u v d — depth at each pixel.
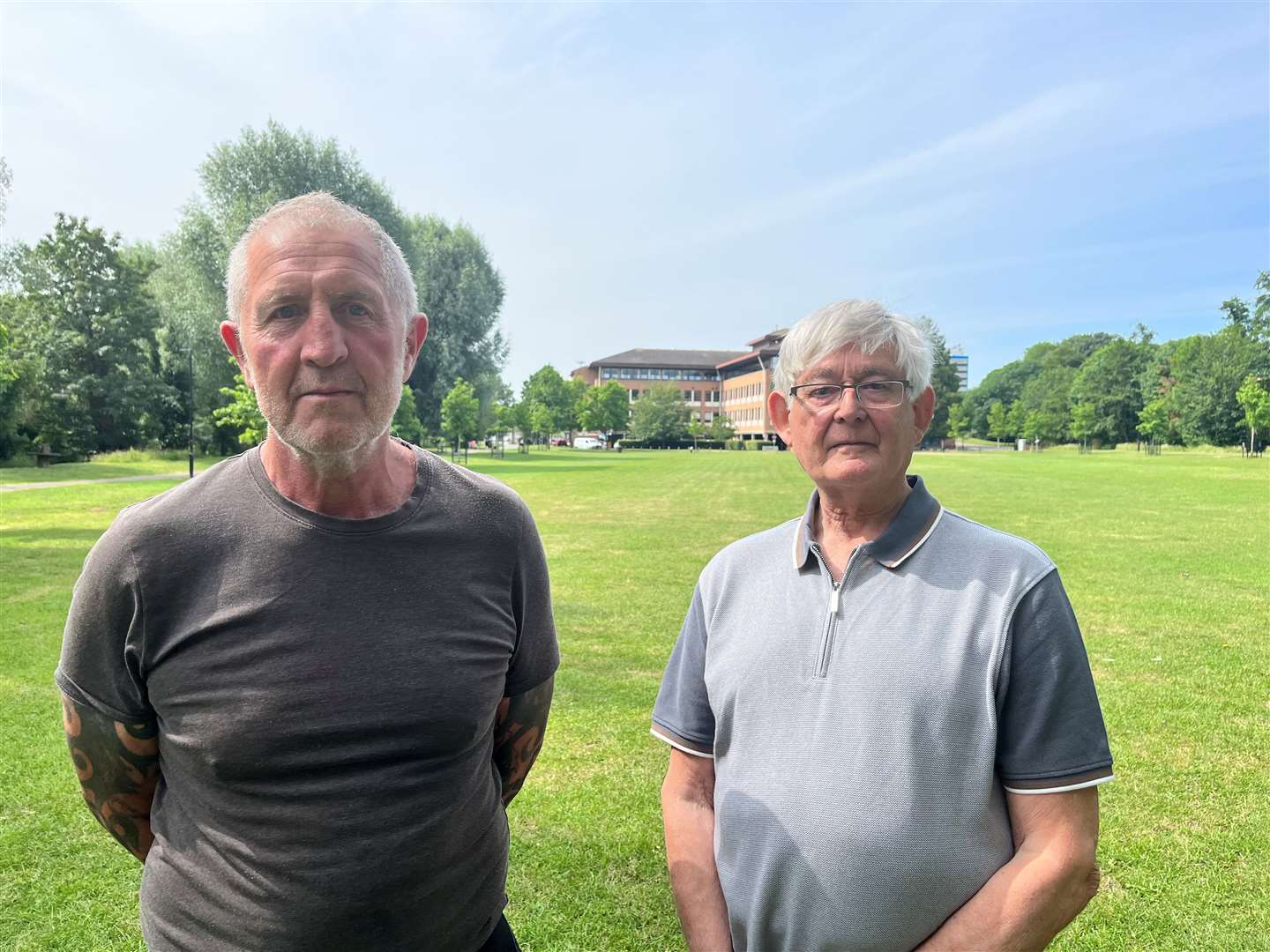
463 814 1.51
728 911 1.62
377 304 1.46
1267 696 5.16
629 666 5.82
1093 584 8.66
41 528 12.91
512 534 1.67
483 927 1.60
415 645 1.46
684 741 1.80
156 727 1.54
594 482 25.34
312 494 1.50
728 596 1.77
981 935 1.37
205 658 1.41
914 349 1.62
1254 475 28.45
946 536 1.59
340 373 1.41
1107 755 1.39
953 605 1.49
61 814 3.54
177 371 38.31
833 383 1.62
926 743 1.43
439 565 1.53
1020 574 1.47
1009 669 1.43
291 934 1.38
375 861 1.39
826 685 1.53
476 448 67.25
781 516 15.51
